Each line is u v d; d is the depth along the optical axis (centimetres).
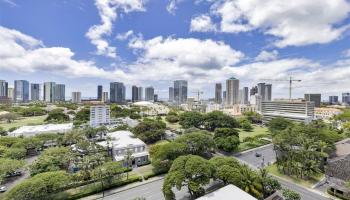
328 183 4688
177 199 3919
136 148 6594
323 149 5881
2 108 16338
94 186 4459
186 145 5816
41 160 4947
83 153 6388
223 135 7675
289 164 5281
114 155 6181
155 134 8619
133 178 4869
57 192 4066
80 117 13288
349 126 10244
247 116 15588
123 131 8988
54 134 7831
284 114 15100
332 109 17762
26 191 3406
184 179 3622
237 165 4150
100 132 9088
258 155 6862
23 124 11581
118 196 4172
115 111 16400
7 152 5644
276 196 3747
